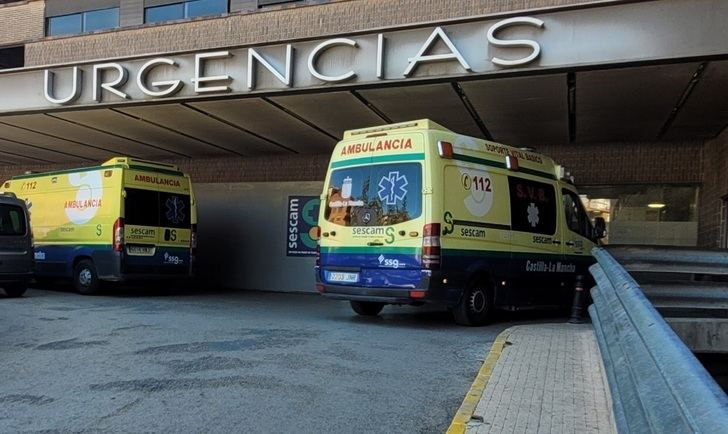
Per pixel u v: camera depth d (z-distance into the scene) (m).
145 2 16.56
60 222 13.70
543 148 13.61
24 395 5.08
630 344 2.47
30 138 15.13
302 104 11.12
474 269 8.79
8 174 20.17
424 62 9.17
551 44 8.45
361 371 5.91
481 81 9.26
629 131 12.04
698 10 7.78
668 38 7.90
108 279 12.72
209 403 4.88
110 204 12.77
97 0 17.39
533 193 9.95
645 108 10.33
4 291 13.29
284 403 4.89
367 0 12.52
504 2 11.54
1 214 12.04
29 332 7.93
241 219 16.94
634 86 9.17
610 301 3.81
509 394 5.01
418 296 8.27
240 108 11.59
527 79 9.04
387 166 8.84
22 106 12.30
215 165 17.45
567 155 13.45
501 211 9.29
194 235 14.05
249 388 5.29
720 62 7.98
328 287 9.20
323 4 12.91
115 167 12.85
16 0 18.52
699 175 12.41
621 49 8.10
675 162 12.60
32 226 14.27
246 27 13.65
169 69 11.06
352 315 10.29
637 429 1.80
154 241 13.22
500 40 8.67
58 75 12.02
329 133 13.59
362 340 7.52
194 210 14.13
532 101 10.25
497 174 9.31
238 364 6.13
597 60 8.20
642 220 12.89
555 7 8.40
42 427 4.32
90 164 19.16
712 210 11.80
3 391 5.20
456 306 8.79
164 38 14.62
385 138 8.95
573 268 10.66
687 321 7.03
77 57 15.64
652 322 2.30
